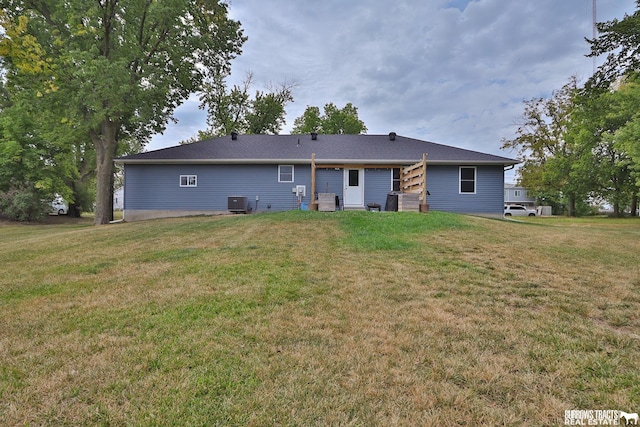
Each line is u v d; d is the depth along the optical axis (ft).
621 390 6.43
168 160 46.78
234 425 5.57
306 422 5.64
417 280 13.84
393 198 41.24
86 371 7.16
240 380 6.81
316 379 6.83
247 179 48.62
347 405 6.05
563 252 19.60
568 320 9.84
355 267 15.85
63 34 40.65
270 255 18.35
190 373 7.06
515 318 9.97
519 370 7.18
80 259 18.66
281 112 99.40
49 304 11.34
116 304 11.25
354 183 48.37
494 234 25.57
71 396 6.37
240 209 46.65
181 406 6.04
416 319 9.86
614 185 77.05
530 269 15.65
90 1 38.50
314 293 12.21
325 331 9.05
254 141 55.26
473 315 10.18
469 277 14.26
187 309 10.68
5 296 12.28
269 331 9.04
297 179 48.47
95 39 42.45
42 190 63.21
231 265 16.26
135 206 48.57
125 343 8.43
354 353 7.88
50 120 43.73
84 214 96.02
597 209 98.63
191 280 13.91
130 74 41.65
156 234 27.40
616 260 17.65
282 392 6.41
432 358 7.66
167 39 48.03
